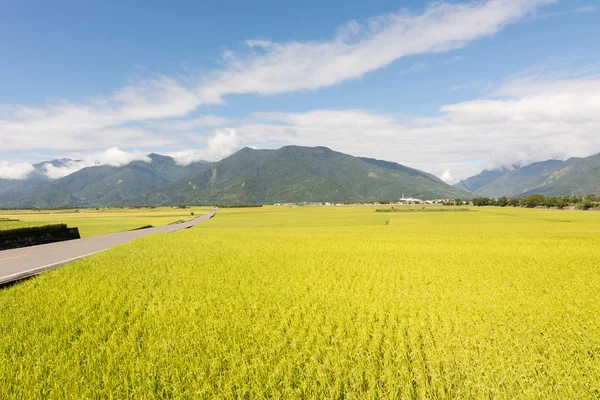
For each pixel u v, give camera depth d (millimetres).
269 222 77688
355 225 63188
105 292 12336
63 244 29828
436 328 8586
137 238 34219
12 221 37406
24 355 7137
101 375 6324
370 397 5566
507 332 8273
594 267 17688
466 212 117125
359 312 9648
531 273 16172
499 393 5773
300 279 14633
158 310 10070
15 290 12711
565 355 7129
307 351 7078
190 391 5762
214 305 10711
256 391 5688
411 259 20422
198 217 106062
